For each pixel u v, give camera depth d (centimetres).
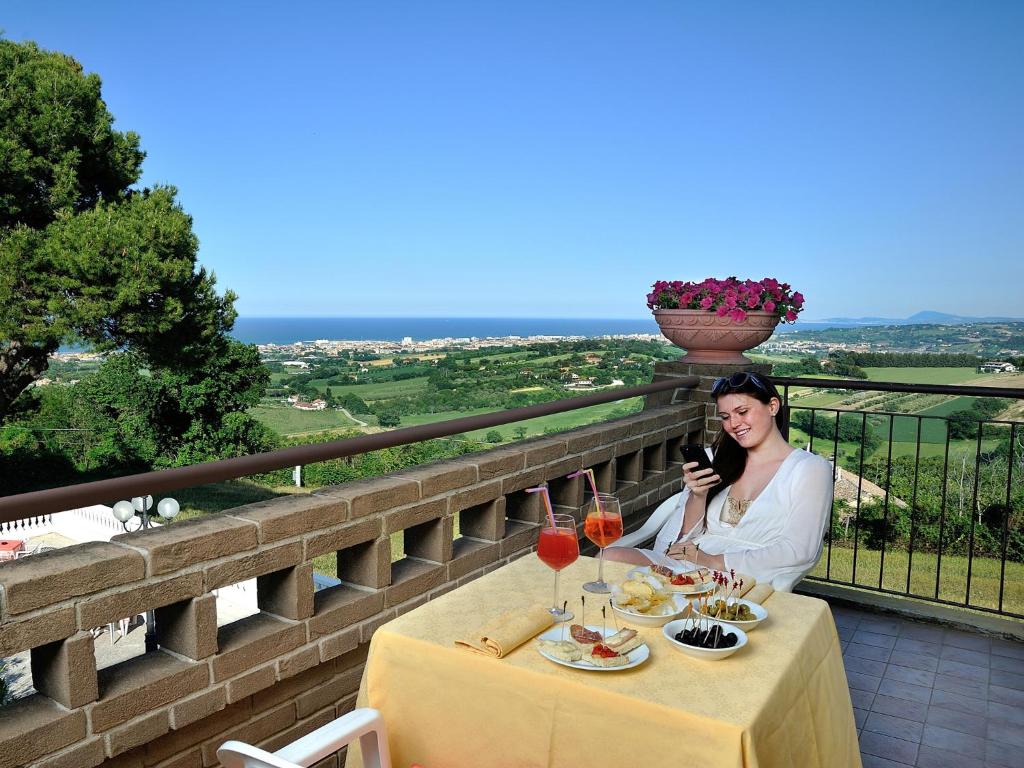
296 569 216
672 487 435
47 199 1941
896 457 1092
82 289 1780
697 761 133
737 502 269
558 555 178
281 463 207
